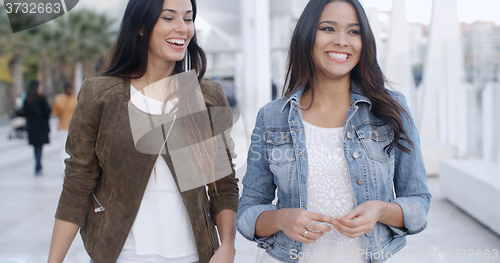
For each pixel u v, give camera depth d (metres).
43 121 5.77
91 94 1.19
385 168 1.14
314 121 1.20
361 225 0.97
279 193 1.22
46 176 5.59
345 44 1.10
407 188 1.16
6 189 4.75
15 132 10.10
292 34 1.20
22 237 3.11
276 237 1.22
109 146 1.17
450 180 4.01
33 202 4.15
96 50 16.11
